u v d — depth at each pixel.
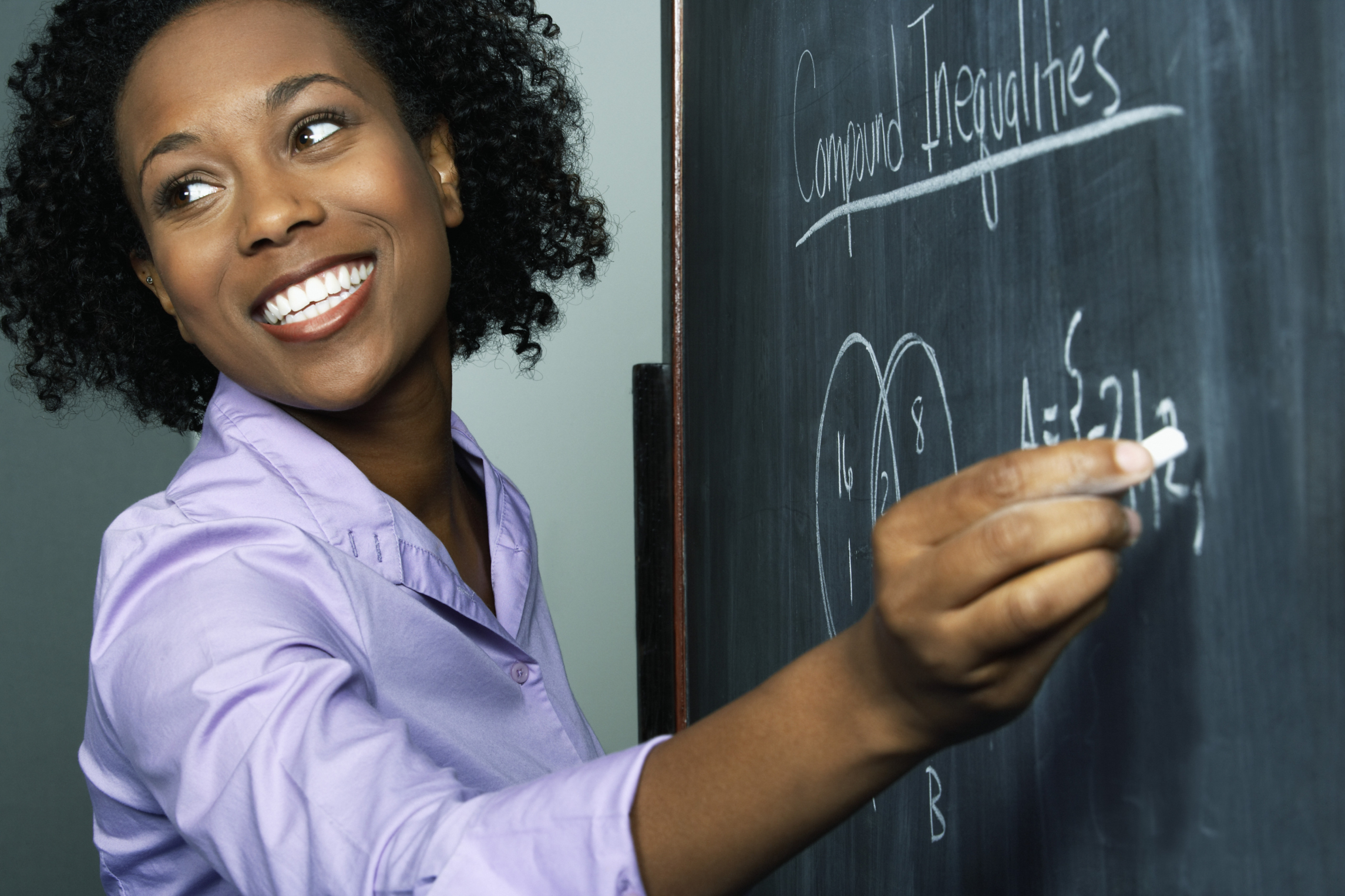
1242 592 0.37
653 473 1.21
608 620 2.30
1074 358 0.46
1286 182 0.34
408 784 0.45
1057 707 0.47
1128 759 0.43
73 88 0.75
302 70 0.67
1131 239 0.42
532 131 1.04
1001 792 0.52
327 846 0.43
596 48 2.25
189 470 0.71
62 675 1.97
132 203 0.73
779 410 0.83
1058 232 0.47
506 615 0.89
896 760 0.36
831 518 0.73
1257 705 0.36
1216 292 0.37
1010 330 0.50
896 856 0.64
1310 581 0.34
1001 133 0.51
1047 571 0.30
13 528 1.91
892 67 0.63
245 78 0.65
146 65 0.66
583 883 0.38
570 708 0.92
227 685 0.49
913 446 0.61
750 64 0.90
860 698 0.35
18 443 1.92
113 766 0.64
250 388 0.72
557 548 2.29
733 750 0.37
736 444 0.95
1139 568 0.42
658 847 0.38
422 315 0.73
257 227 0.64
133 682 0.54
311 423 0.76
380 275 0.70
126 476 2.11
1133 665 0.42
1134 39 0.41
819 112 0.74
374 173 0.69
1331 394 0.33
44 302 0.89
